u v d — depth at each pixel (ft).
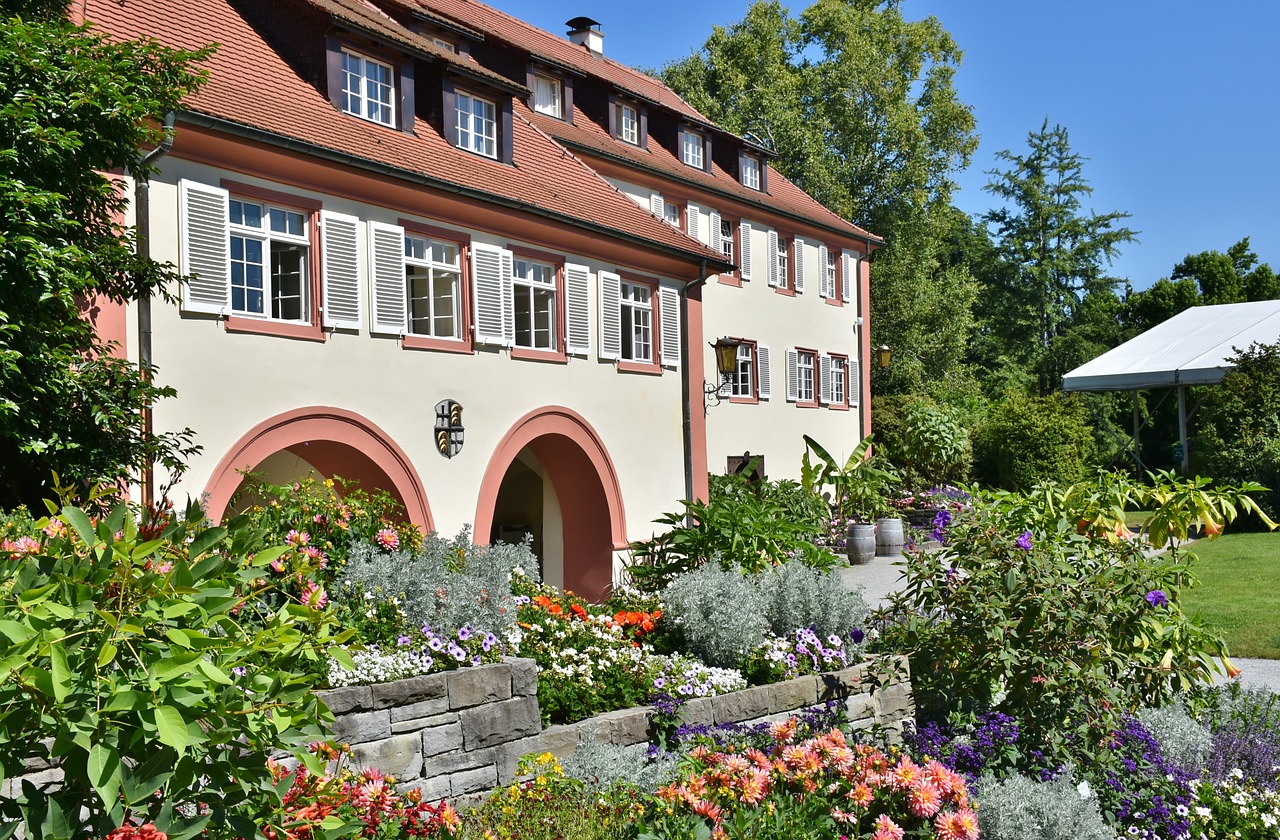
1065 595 23.12
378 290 42.42
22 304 25.16
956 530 24.18
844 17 132.26
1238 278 179.01
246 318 37.50
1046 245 190.49
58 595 10.05
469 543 31.99
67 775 10.09
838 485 81.46
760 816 15.99
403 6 57.98
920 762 20.01
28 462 26.71
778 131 124.77
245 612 19.60
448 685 22.31
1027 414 108.06
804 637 30.58
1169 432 136.05
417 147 46.32
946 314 136.98
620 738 24.88
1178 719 24.40
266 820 11.39
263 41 44.73
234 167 37.17
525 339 50.98
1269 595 50.26
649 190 72.33
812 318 90.02
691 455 61.62
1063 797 18.34
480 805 20.25
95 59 27.14
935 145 136.26
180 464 29.55
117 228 28.76
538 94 69.21
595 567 55.77
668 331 60.49
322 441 40.91
